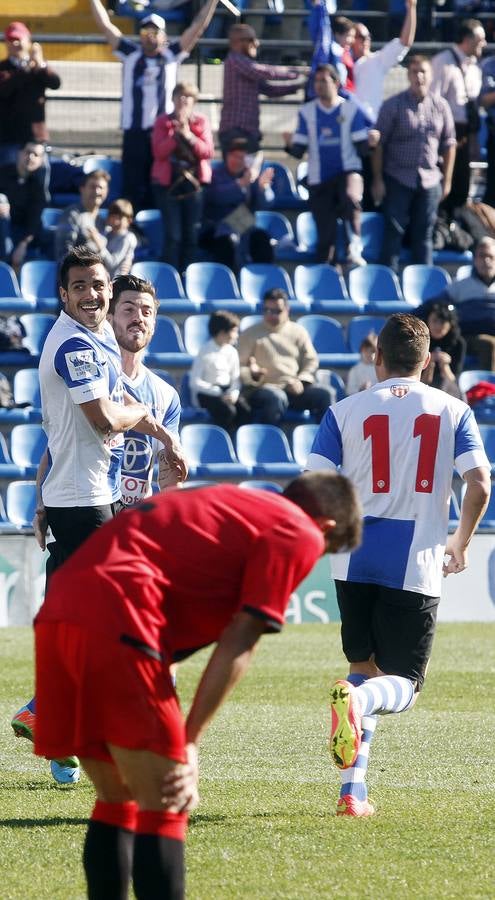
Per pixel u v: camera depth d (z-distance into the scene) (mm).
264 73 54750
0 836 16391
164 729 11320
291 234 57312
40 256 53875
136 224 54188
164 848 11398
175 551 11508
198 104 64375
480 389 49062
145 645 11273
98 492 18516
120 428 18000
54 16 66812
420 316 46188
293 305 52812
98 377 17844
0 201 51906
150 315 20516
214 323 46969
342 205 53688
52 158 61312
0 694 28016
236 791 19266
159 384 20859
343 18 56500
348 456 18141
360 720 17000
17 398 47875
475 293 51125
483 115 63594
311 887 14156
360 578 17984
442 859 15336
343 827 16938
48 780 20047
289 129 64938
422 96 53188
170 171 51656
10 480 44750
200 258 54906
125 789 12164
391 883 14312
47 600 11695
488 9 63906
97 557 11570
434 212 54406
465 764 21484
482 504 18094
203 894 13891
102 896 12062
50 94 62375
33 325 50188
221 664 11305
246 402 47031
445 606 43781
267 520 11641
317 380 49844
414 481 17828
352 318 53312
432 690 29422
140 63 53625
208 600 11594
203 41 59781
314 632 40156
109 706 11367
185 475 19031
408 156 53500
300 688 29406
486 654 35406
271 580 11391
